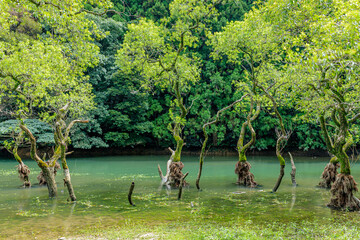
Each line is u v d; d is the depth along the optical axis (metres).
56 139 13.66
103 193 13.61
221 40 14.21
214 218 8.92
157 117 38.59
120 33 34.97
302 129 34.09
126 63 16.05
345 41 7.16
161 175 17.53
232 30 13.91
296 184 15.88
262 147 35.47
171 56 15.82
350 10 7.32
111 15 37.94
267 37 13.23
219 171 22.23
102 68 32.06
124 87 32.84
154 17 37.91
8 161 28.80
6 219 9.10
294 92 10.95
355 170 21.56
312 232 7.20
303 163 27.88
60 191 14.16
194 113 35.75
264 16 11.32
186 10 14.14
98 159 31.55
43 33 29.67
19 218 9.20
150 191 14.16
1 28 10.97
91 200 11.98
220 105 35.94
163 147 38.53
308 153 36.03
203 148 14.53
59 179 18.23
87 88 17.16
